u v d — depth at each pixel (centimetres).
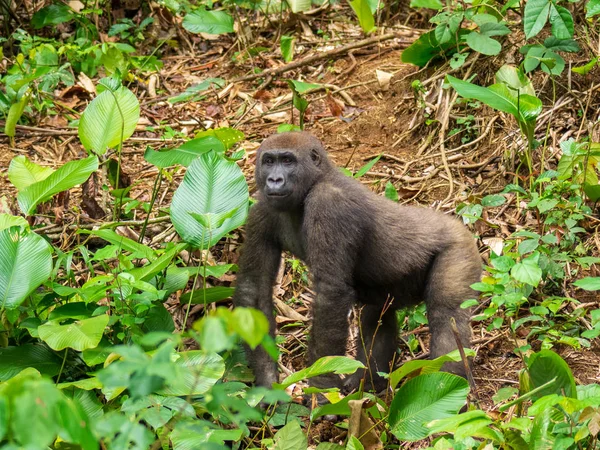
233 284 852
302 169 736
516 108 851
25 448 312
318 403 701
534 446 518
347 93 1184
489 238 888
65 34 1360
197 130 1144
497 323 675
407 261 754
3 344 696
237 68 1291
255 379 702
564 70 1039
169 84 1268
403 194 980
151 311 710
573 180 884
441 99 1073
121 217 923
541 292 809
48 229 880
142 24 1328
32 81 1148
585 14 1065
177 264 869
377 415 631
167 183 1000
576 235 880
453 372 696
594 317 630
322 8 1394
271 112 1158
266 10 1362
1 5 1338
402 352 813
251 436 674
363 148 1084
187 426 436
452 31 1053
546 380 583
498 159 1005
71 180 755
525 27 924
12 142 1088
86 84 1225
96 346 634
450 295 729
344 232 723
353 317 838
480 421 499
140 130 1148
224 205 729
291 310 841
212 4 1408
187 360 624
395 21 1368
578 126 997
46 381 311
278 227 765
